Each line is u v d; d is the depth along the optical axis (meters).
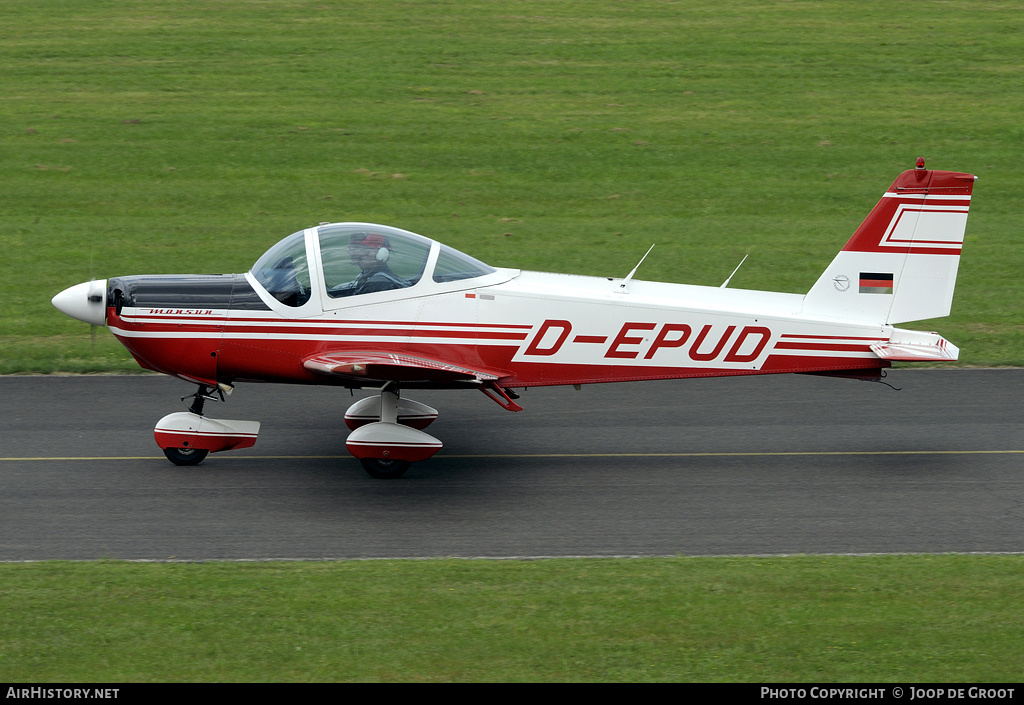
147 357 30.44
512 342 30.66
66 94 79.00
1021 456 32.50
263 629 21.25
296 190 66.06
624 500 28.95
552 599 22.69
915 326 47.25
